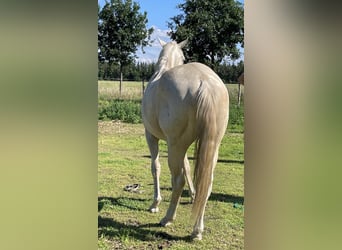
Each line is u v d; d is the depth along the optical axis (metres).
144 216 2.92
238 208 3.07
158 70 2.76
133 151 4.56
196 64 2.36
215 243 2.46
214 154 2.22
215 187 3.53
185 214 2.97
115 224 2.77
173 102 2.27
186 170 2.84
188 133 2.29
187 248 2.40
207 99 2.16
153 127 2.64
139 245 2.44
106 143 4.73
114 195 3.34
